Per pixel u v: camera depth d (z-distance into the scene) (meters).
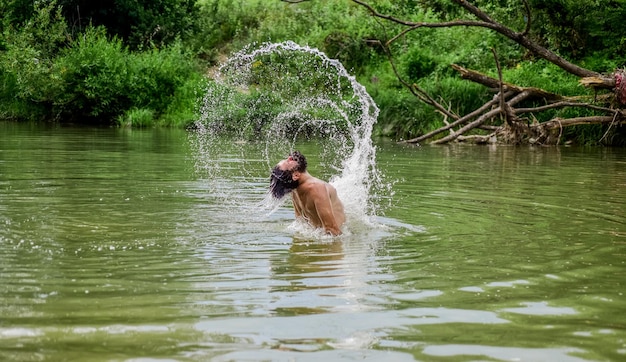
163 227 6.07
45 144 14.77
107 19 28.27
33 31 25.27
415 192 8.63
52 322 3.45
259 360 3.02
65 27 25.64
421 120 19.42
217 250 5.23
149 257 4.92
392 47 24.69
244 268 4.65
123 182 8.92
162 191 8.23
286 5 30.09
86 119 24.94
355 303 3.86
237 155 13.52
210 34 29.36
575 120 16.70
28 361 2.94
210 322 3.49
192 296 3.95
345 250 5.31
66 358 2.99
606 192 8.84
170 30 28.64
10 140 15.64
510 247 5.44
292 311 3.70
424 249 5.36
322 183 6.22
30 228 5.84
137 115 23.20
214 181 9.26
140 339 3.24
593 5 19.84
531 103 18.36
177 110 23.67
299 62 22.48
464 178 10.23
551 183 9.75
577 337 3.36
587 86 15.14
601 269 4.71
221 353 3.09
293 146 16.42
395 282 4.32
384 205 7.55
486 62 22.66
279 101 21.11
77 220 6.27
